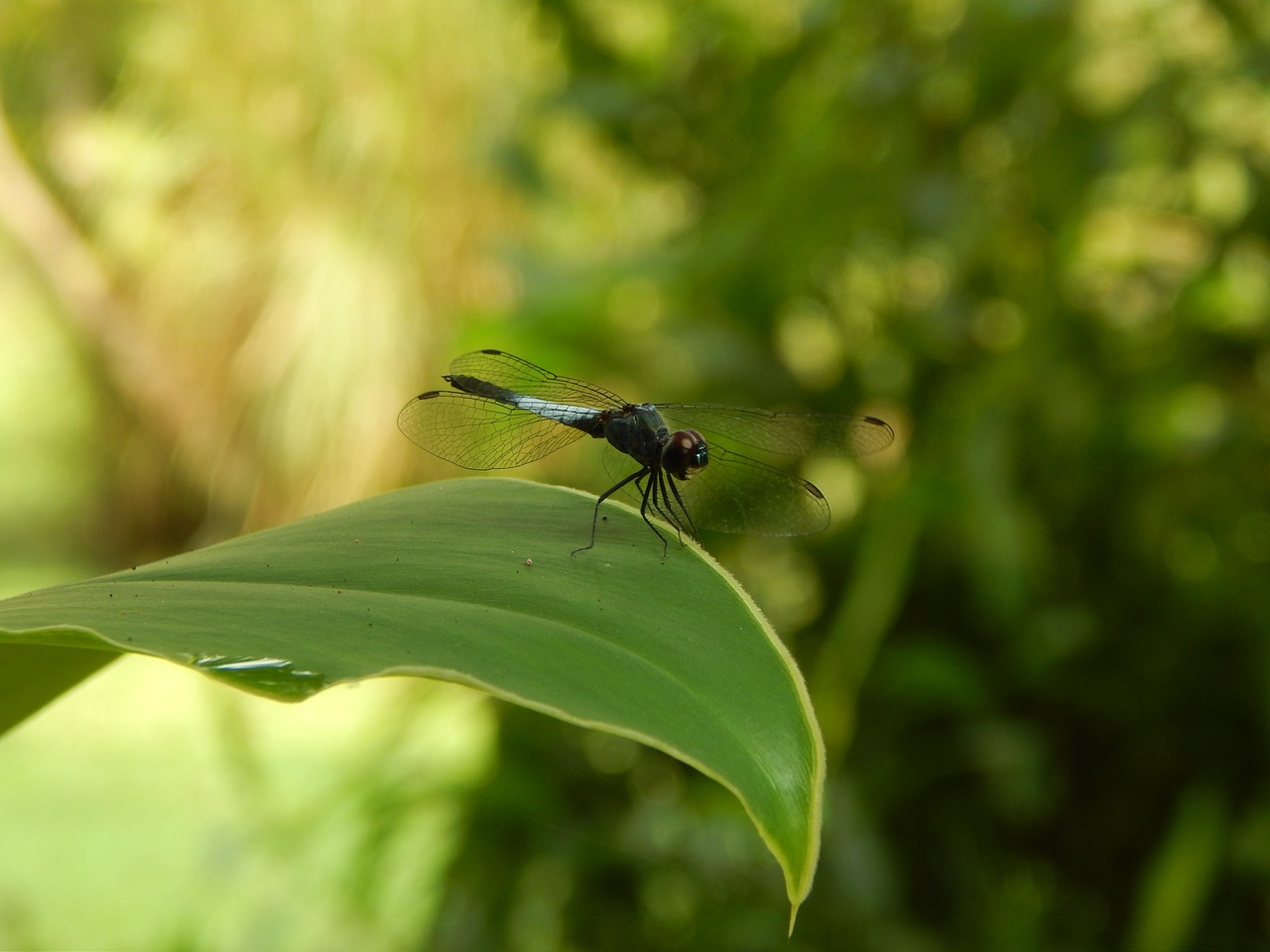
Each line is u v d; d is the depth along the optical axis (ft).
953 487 1.35
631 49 1.56
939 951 1.36
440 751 1.55
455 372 1.22
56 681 1.05
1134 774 1.39
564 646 1.00
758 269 1.44
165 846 2.11
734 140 1.53
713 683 1.00
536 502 1.09
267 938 1.52
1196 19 1.42
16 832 2.17
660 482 1.21
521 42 2.53
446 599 1.01
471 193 2.61
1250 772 1.37
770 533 1.22
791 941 1.38
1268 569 1.37
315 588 1.02
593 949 1.45
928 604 1.41
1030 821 1.40
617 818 1.45
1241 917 1.35
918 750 1.39
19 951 1.64
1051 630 1.36
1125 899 1.38
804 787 0.93
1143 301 1.42
